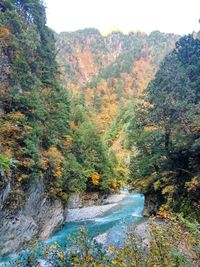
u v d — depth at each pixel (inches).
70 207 1587.1
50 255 245.3
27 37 1114.7
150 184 1177.4
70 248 248.5
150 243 259.3
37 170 907.4
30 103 965.2
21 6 1341.0
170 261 239.6
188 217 789.2
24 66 1059.9
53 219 1043.9
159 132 1031.6
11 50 1032.8
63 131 1349.7
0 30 982.4
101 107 5152.6
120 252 245.1
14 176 802.8
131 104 4089.6
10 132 862.5
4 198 742.5
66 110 1499.8
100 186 1952.5
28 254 258.2
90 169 1829.5
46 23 1568.7
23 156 864.9
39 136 997.8
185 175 978.7
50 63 1486.2
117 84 6658.5
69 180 1224.8
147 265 238.7
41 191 964.6
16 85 978.1
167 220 314.3
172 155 1007.6
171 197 959.6
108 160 2190.0
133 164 1380.4
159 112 971.3
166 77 1201.4
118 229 820.6
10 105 925.2
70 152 1513.3
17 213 805.2
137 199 2078.0
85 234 251.9
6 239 739.4
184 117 913.5
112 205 1829.5
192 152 901.8
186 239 281.1
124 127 3629.4
